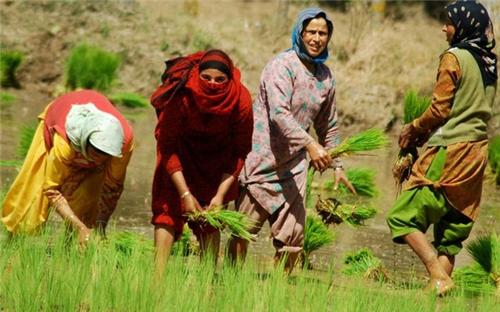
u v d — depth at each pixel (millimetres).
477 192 16203
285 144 15742
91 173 15398
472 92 15891
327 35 15672
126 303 12266
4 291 12602
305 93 15695
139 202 23438
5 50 45000
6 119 34594
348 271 17172
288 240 15875
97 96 15352
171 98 13773
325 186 24172
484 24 16000
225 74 13711
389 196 26188
